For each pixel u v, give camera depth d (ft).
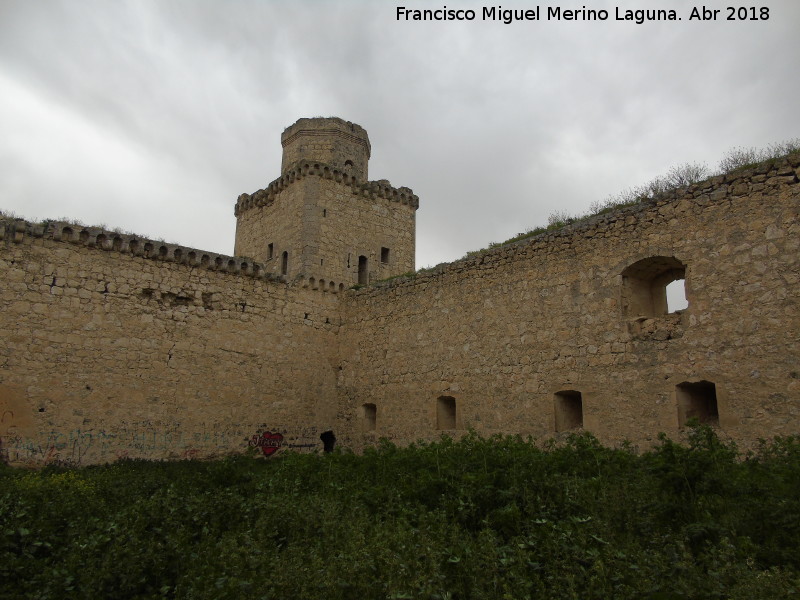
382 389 79.10
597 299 56.49
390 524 30.42
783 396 42.96
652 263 54.13
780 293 44.42
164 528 31.12
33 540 29.22
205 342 75.15
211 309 76.48
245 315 79.36
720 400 46.16
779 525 25.88
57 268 66.08
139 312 70.64
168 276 73.67
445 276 73.20
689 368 48.62
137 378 69.15
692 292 49.62
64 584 24.76
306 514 32.58
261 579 23.44
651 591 21.25
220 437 74.13
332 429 84.58
